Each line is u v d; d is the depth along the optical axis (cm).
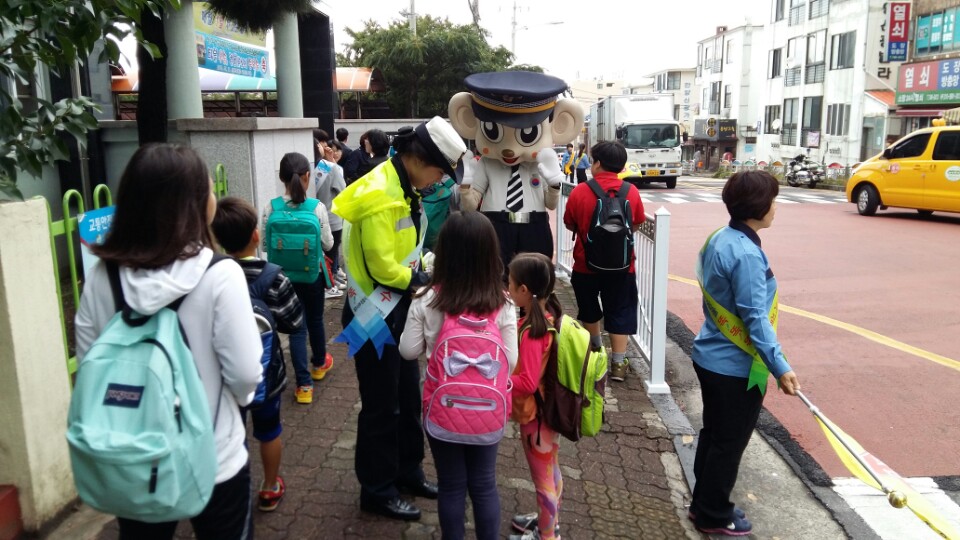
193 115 698
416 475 356
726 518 340
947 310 757
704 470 339
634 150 2653
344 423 434
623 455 416
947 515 368
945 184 1395
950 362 598
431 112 2573
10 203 287
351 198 298
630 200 501
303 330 453
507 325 271
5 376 290
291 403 461
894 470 418
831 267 987
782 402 519
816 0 3331
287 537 317
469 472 281
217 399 196
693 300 813
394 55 2423
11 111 344
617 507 360
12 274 287
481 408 263
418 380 353
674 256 1102
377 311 311
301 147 748
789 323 715
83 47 354
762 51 4447
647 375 543
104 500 177
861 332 683
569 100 562
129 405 175
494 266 269
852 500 383
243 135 611
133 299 182
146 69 600
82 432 173
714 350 328
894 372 575
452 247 266
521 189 553
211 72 1619
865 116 2919
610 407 482
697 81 5719
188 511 180
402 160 309
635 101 2753
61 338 318
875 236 1255
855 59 2986
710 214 1664
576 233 514
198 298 188
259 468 379
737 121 4738
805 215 1584
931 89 2477
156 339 179
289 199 452
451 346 264
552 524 305
